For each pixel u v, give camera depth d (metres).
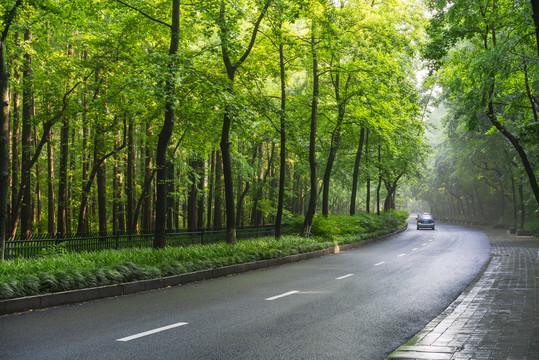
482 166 51.34
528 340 6.20
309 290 11.14
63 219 25.28
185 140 25.30
